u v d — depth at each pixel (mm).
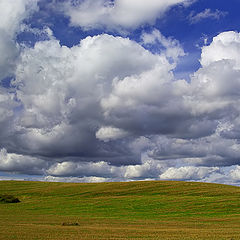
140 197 88312
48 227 41625
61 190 106938
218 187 101812
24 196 99125
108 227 43500
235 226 47375
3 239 31906
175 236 35094
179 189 99188
